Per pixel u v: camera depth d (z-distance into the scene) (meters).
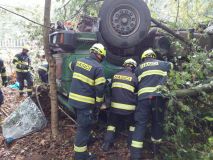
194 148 4.79
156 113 4.69
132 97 4.85
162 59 5.96
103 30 5.39
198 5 7.68
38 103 6.30
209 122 5.34
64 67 5.45
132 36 5.44
